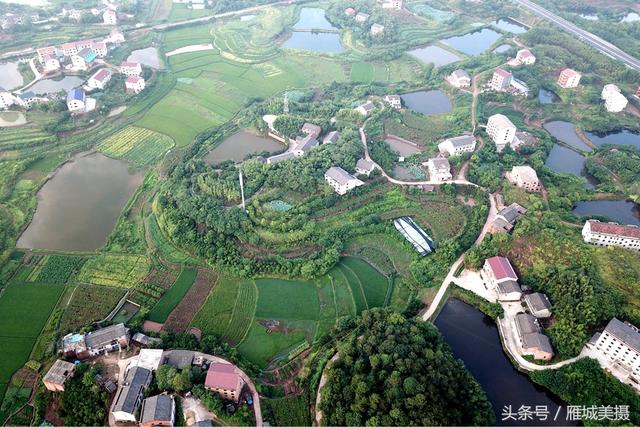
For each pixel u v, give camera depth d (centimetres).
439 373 13925
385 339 15300
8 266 19250
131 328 16388
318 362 15475
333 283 18725
